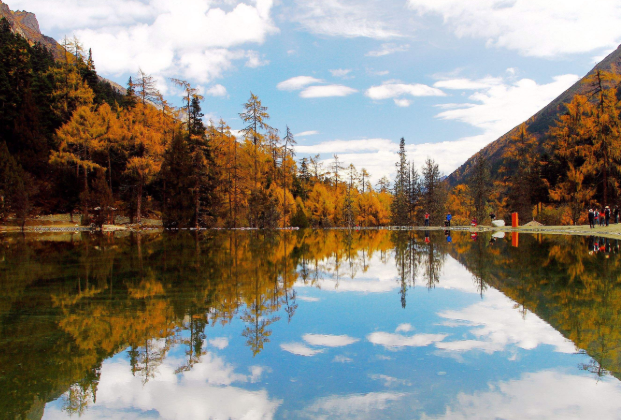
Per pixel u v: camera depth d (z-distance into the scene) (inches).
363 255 512.7
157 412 99.7
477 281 297.1
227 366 131.6
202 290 261.0
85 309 207.8
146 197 1600.6
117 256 463.8
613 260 394.3
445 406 101.3
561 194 1381.6
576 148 1312.7
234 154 1497.3
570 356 137.5
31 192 1181.7
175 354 143.5
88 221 1240.2
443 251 550.0
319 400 106.0
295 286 281.9
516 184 1755.7
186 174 1289.4
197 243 676.1
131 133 1353.3
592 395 108.0
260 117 1482.5
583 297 230.4
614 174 1280.8
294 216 1701.5
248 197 1470.2
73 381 119.5
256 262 420.8
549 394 108.4
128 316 194.4
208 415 97.5
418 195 2134.6
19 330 170.7
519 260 415.2
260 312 205.0
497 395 108.2
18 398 107.7
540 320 184.2
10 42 1791.3
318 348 149.5
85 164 1280.8
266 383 117.7
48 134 1549.0
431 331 169.9
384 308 214.5
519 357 137.1
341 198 2183.8
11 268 362.0
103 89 2416.3
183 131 1504.7
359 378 120.8
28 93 1450.5
